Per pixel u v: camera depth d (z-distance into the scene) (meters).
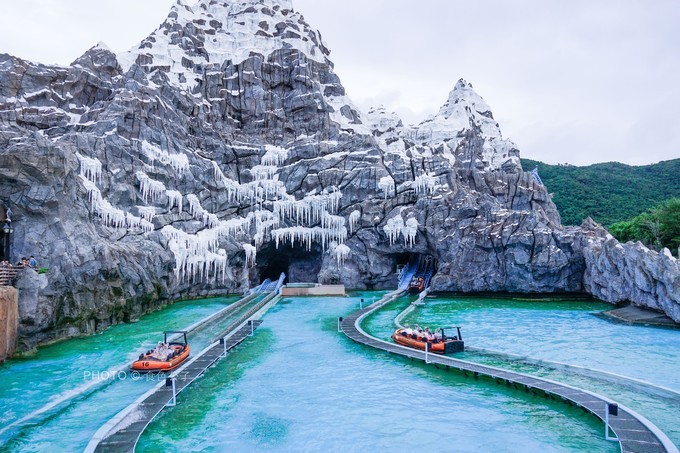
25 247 35.12
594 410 20.08
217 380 25.89
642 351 31.88
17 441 18.56
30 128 56.78
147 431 19.47
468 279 59.22
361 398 23.14
